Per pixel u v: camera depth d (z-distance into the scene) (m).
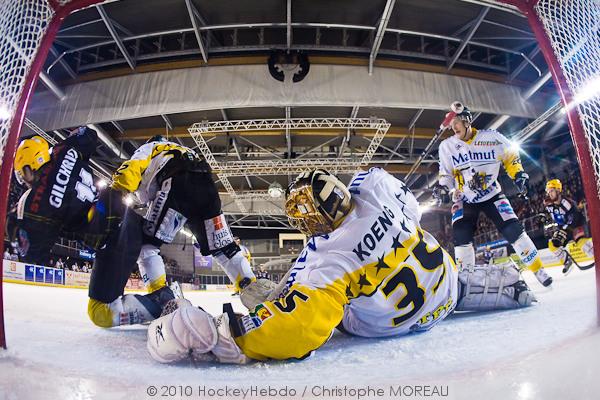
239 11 9.43
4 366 1.05
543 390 0.69
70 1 1.51
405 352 1.29
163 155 2.51
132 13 9.19
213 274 26.05
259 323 1.27
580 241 6.97
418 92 10.73
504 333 1.41
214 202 2.58
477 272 2.21
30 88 1.38
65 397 0.83
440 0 8.97
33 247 1.79
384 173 1.73
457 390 0.77
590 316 1.52
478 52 11.52
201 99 10.39
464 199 3.62
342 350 1.47
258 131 13.50
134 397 0.83
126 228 2.08
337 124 12.06
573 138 1.28
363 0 9.08
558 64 1.36
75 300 4.70
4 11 1.29
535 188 16.86
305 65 10.46
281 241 25.72
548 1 1.39
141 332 2.15
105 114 10.56
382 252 1.52
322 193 1.42
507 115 11.39
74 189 1.87
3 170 1.27
